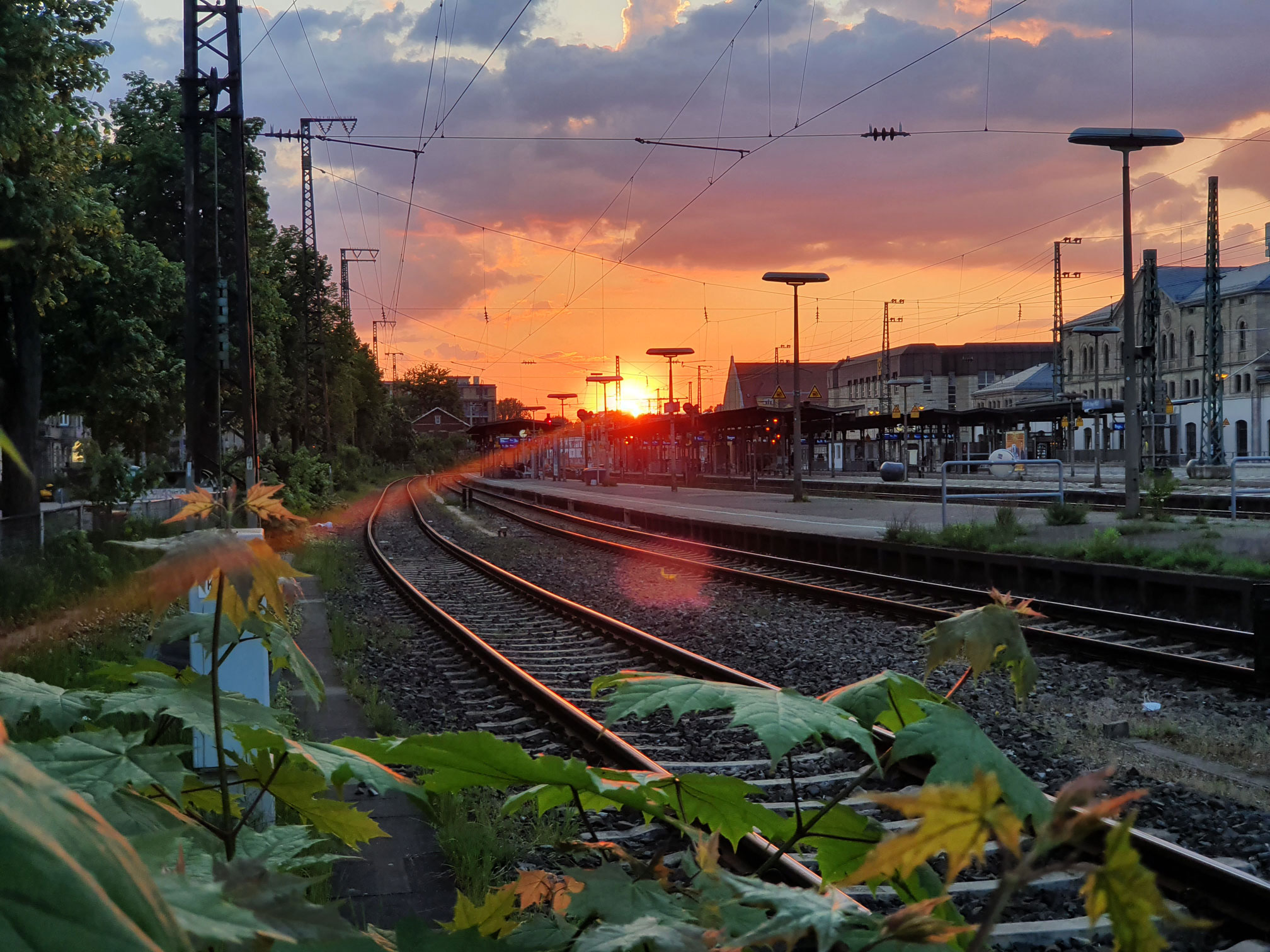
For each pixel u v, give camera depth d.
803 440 69.88
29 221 16.45
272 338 38.75
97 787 1.22
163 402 29.42
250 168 35.66
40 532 17.84
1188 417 78.62
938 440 69.81
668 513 36.41
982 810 0.65
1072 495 38.59
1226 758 7.62
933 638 1.39
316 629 13.83
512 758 1.38
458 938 1.00
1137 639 12.68
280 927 0.69
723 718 8.62
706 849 1.18
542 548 29.05
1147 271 55.91
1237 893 4.59
